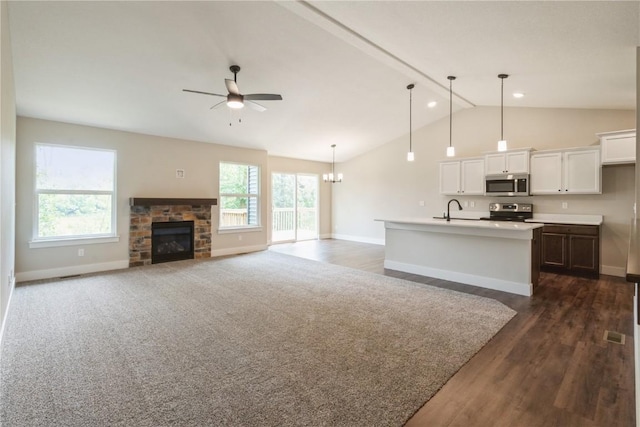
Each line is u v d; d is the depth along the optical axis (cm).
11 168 355
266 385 210
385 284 452
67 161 508
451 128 699
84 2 289
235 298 389
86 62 371
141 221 572
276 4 310
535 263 422
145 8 302
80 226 521
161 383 212
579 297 392
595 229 488
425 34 329
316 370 229
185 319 322
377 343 270
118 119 512
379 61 442
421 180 762
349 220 944
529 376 222
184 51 371
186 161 630
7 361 240
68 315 332
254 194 750
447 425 175
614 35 278
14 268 453
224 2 304
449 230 469
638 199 312
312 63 432
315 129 681
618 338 279
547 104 548
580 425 174
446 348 261
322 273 518
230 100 377
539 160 556
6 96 275
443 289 427
